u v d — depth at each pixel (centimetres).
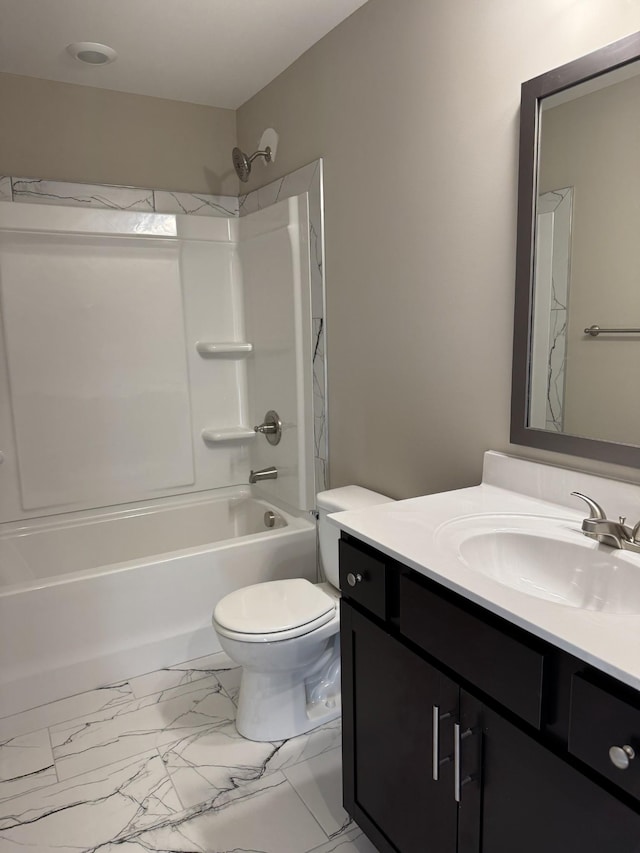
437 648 116
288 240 253
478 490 161
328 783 177
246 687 197
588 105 132
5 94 251
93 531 279
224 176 303
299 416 262
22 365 262
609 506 134
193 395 306
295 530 260
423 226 184
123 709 212
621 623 91
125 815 166
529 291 149
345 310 227
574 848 92
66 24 211
